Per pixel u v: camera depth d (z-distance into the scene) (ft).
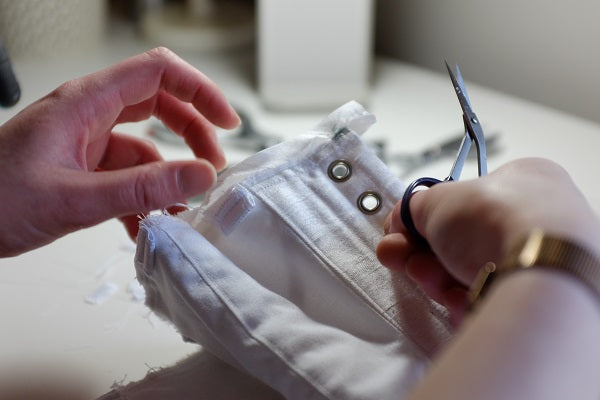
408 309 1.41
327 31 2.57
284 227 1.48
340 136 1.56
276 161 1.54
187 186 1.47
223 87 2.81
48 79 2.79
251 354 1.33
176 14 3.18
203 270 1.39
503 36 2.81
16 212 1.45
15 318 1.68
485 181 1.20
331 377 1.29
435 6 2.95
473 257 1.15
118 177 1.44
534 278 0.96
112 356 1.58
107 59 2.96
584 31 2.61
